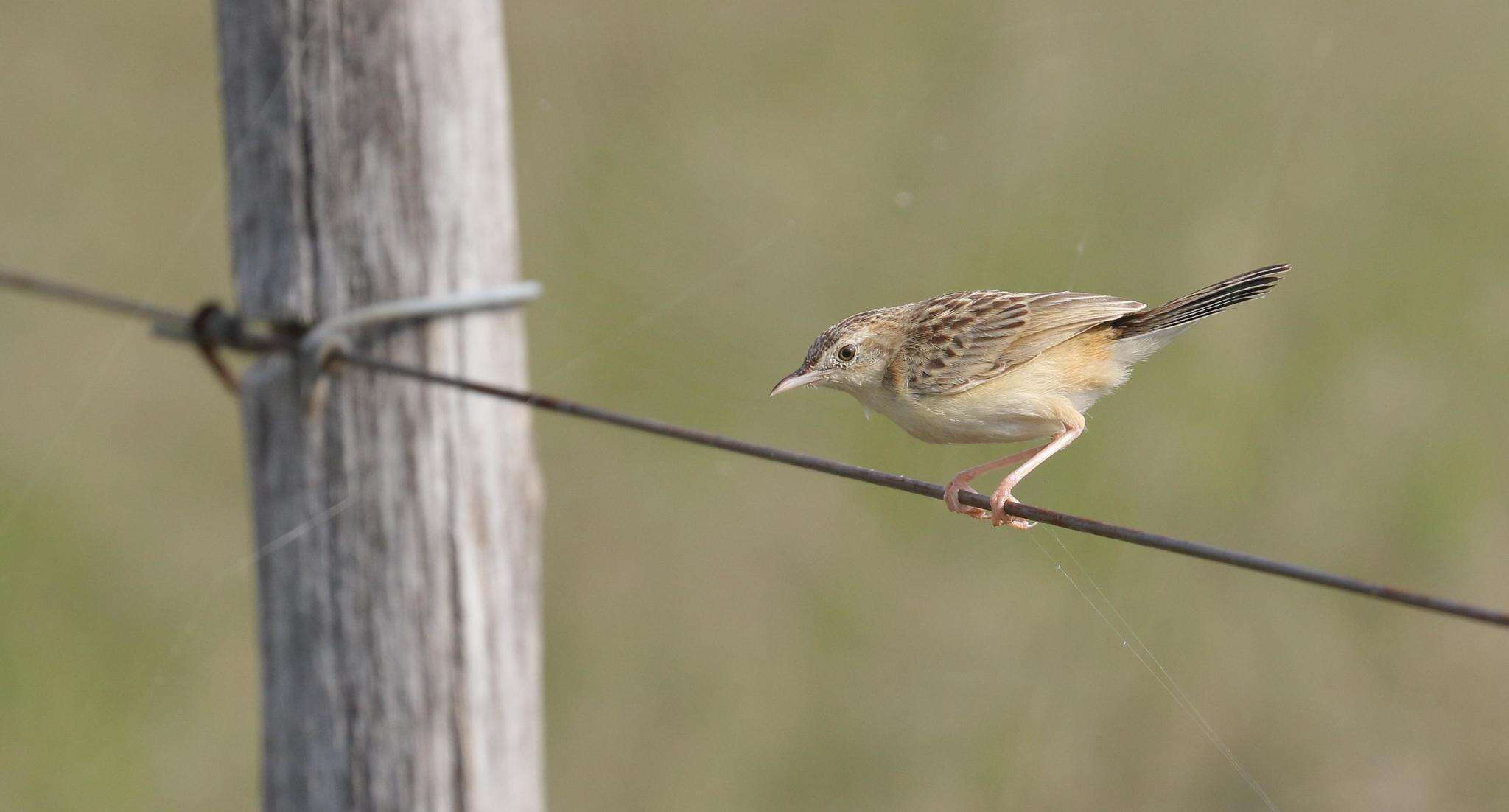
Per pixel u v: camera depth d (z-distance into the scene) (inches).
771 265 479.5
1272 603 449.7
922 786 425.4
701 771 428.1
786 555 457.4
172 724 429.4
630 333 475.2
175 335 251.3
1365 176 490.0
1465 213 482.3
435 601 244.8
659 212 484.4
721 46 503.2
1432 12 524.4
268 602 250.8
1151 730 437.7
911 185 485.1
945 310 289.1
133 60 541.0
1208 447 447.2
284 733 250.4
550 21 502.6
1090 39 506.9
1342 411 465.1
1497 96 507.8
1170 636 444.5
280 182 241.6
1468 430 456.4
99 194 506.9
